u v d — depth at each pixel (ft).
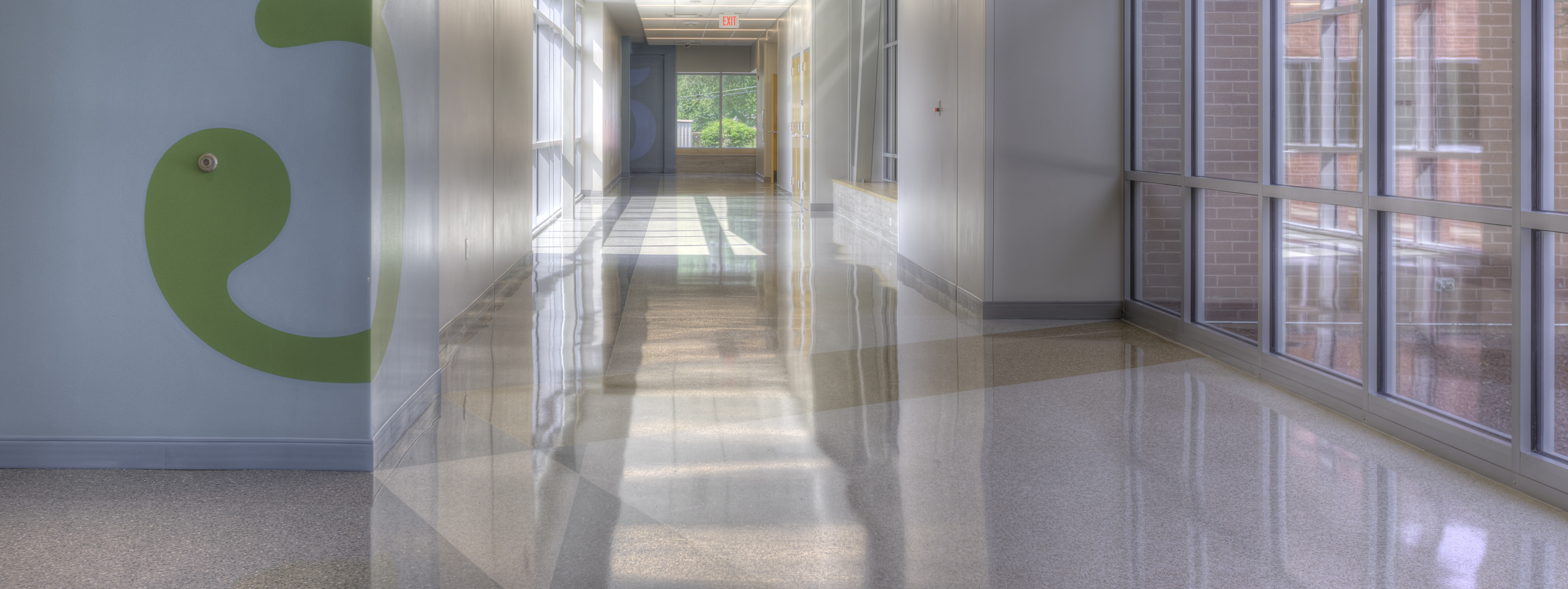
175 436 11.30
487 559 8.86
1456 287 21.88
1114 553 9.07
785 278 28.45
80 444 11.25
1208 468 11.64
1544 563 8.79
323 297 11.18
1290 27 21.17
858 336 20.12
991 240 21.83
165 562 8.73
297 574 8.49
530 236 32.32
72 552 8.94
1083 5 21.18
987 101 21.44
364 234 11.12
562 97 47.50
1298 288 20.88
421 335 13.67
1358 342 20.27
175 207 10.97
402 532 9.51
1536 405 10.69
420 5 13.38
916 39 28.45
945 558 8.94
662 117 93.25
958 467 11.68
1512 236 10.70
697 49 94.22
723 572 8.59
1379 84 13.10
